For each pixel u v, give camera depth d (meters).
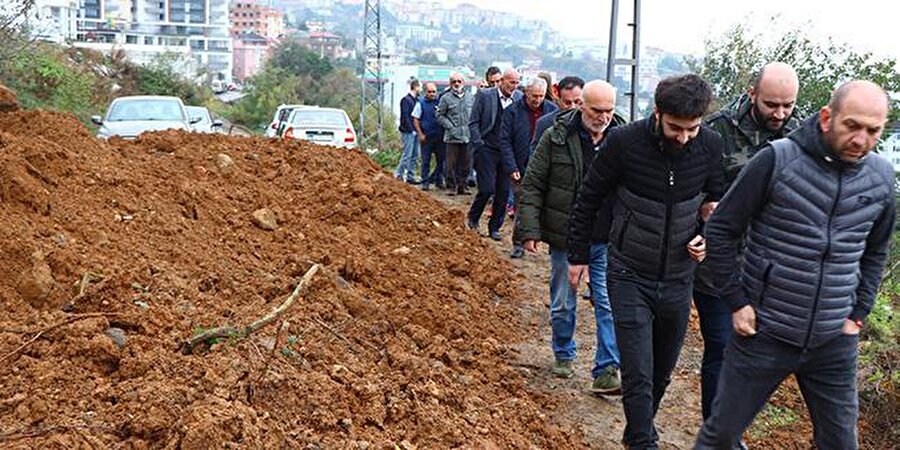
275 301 5.69
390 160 21.36
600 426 5.66
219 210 7.78
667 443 5.50
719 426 4.24
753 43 13.10
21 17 19.80
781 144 3.96
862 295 4.06
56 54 34.53
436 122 15.38
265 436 3.86
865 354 6.32
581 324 7.68
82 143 8.01
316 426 4.21
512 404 5.52
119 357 4.33
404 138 17.02
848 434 4.13
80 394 4.00
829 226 3.91
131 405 3.91
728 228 4.08
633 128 4.79
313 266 6.01
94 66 46.22
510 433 4.98
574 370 6.57
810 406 4.21
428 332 6.28
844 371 4.10
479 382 5.80
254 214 7.86
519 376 6.21
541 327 7.66
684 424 5.80
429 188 15.74
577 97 6.69
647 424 4.86
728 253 4.11
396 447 4.26
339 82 63.88
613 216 4.98
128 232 6.20
